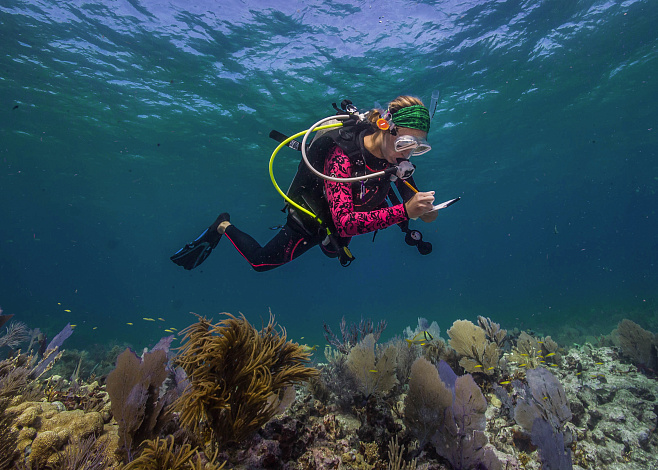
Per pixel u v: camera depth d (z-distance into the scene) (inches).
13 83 602.9
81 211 1782.7
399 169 76.0
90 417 84.1
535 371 127.9
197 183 1165.1
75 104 666.8
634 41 561.0
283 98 634.2
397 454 92.7
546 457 97.4
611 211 3260.3
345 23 466.3
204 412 69.2
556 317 920.9
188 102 650.8
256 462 73.7
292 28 472.1
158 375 81.4
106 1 430.9
